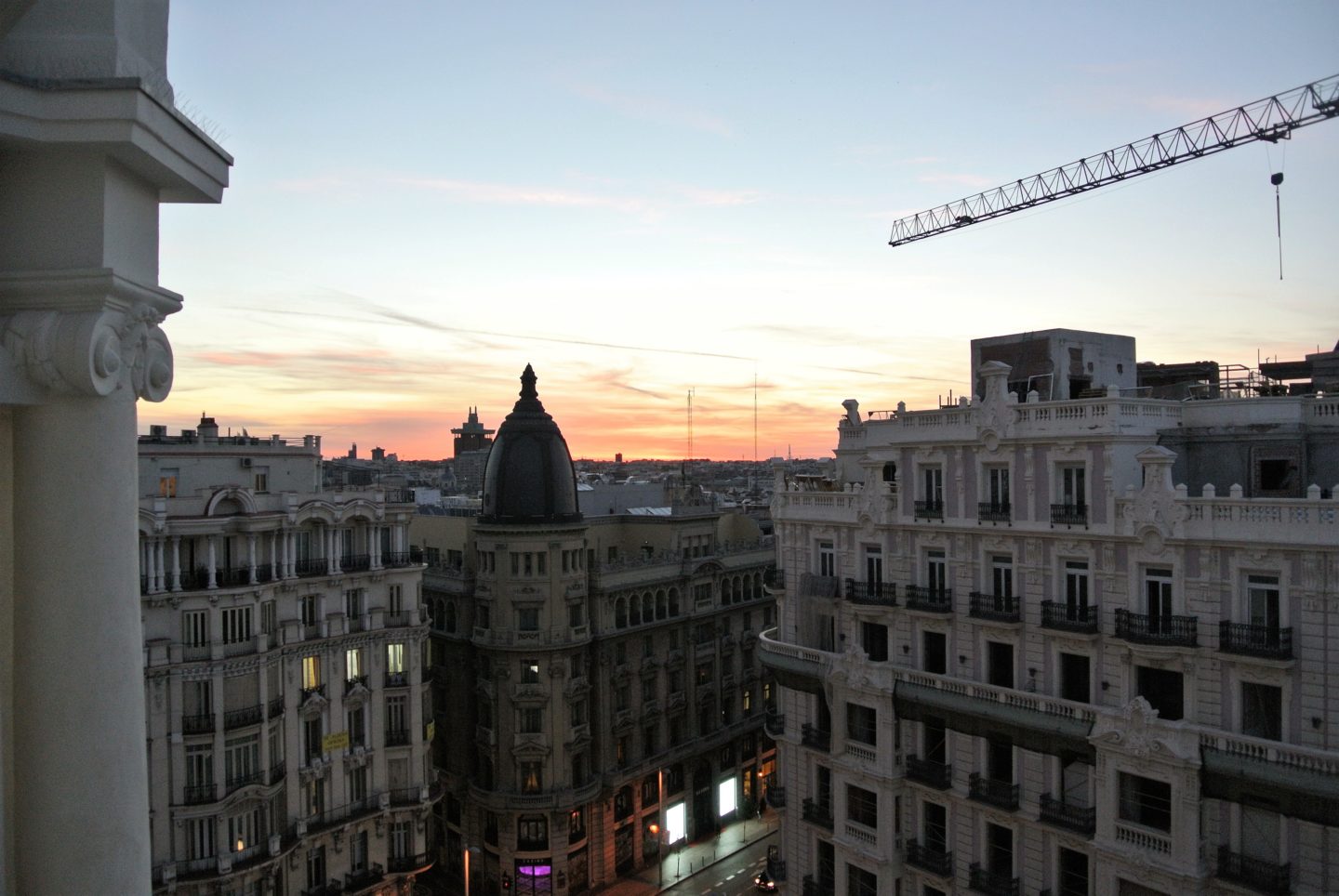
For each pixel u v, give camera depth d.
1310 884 38.34
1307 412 44.88
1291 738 38.84
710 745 98.00
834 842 55.59
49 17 8.99
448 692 88.56
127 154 9.09
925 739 52.34
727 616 102.19
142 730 9.93
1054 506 46.41
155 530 53.69
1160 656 42.00
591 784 85.19
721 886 86.50
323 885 63.25
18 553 9.36
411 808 67.81
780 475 62.09
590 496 113.75
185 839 54.88
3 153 8.98
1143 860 41.50
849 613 56.75
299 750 61.62
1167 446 45.88
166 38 10.11
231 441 70.88
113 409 9.54
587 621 86.81
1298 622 38.78
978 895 49.09
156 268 10.23
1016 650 48.22
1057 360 54.44
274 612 60.56
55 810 9.15
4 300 9.00
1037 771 47.22
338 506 65.19
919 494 53.12
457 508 106.06
